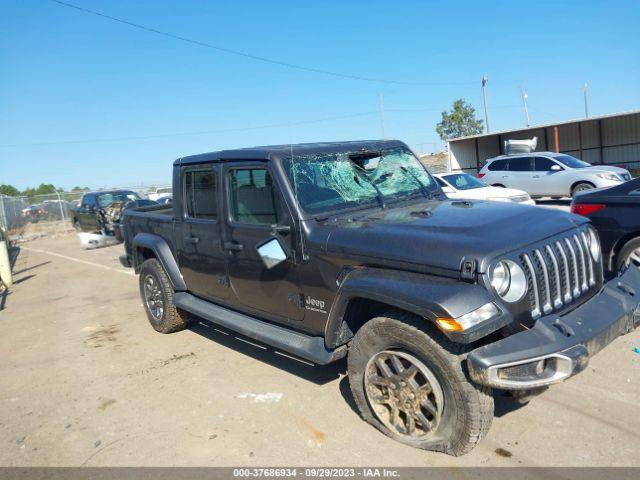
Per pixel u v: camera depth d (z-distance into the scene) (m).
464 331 2.57
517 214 3.35
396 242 3.08
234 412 3.86
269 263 3.74
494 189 12.31
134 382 4.59
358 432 3.42
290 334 3.91
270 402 3.96
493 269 2.71
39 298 8.76
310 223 3.58
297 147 4.00
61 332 6.43
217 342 5.48
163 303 5.66
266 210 3.88
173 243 5.32
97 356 5.37
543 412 3.48
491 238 2.89
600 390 3.71
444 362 2.79
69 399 4.35
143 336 5.90
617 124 26.47
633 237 5.03
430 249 2.91
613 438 3.12
